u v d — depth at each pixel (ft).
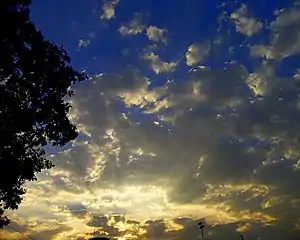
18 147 63.26
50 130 64.75
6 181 61.87
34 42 58.54
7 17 54.29
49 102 62.44
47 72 60.70
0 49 55.01
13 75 58.80
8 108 59.52
